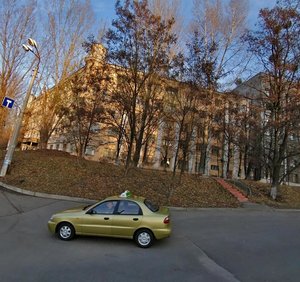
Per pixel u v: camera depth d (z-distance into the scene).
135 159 21.19
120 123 23.11
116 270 6.20
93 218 8.30
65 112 23.67
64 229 8.28
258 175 34.25
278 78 19.88
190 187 18.88
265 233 10.45
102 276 5.80
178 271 6.38
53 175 17.69
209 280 5.95
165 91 19.64
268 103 21.08
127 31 17.17
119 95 18.80
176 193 17.14
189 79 16.50
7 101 17.39
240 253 7.95
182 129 19.38
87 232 8.27
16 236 8.20
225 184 20.70
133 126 19.50
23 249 7.16
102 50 20.08
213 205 15.83
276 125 19.31
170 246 8.34
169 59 18.20
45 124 25.20
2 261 6.25
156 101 20.08
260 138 22.61
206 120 22.38
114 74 19.69
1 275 5.51
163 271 6.32
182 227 10.75
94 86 20.58
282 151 20.55
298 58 19.22
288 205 18.67
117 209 8.41
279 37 19.33
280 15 19.12
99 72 19.92
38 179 16.80
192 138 23.14
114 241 8.45
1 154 22.55
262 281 6.05
